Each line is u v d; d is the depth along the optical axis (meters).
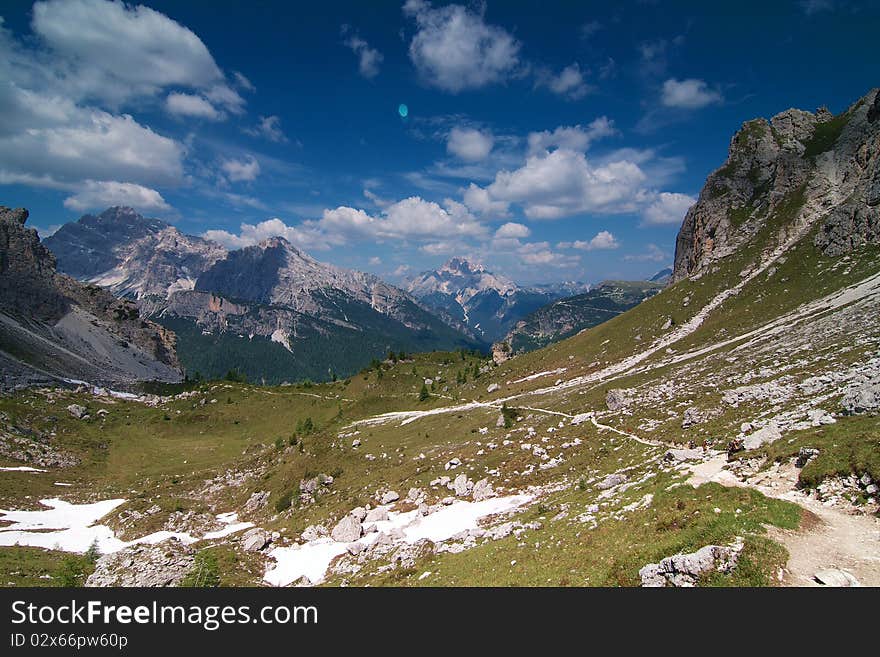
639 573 26.22
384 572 48.09
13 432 134.75
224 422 184.75
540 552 37.16
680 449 54.25
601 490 51.62
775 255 157.62
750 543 24.20
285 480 103.00
